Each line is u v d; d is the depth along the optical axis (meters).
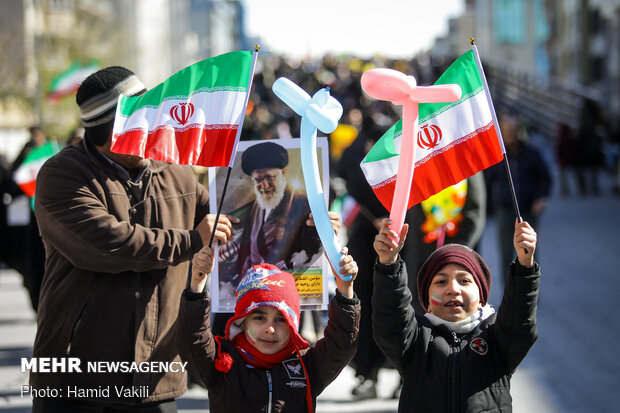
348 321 3.37
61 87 17.42
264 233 3.83
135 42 30.36
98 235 3.33
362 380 6.40
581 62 53.84
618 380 6.69
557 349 7.72
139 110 3.43
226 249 3.84
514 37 72.25
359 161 6.47
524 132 9.78
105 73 3.51
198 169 5.60
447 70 3.57
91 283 3.43
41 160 7.69
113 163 3.51
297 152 3.87
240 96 3.42
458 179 3.54
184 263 3.63
